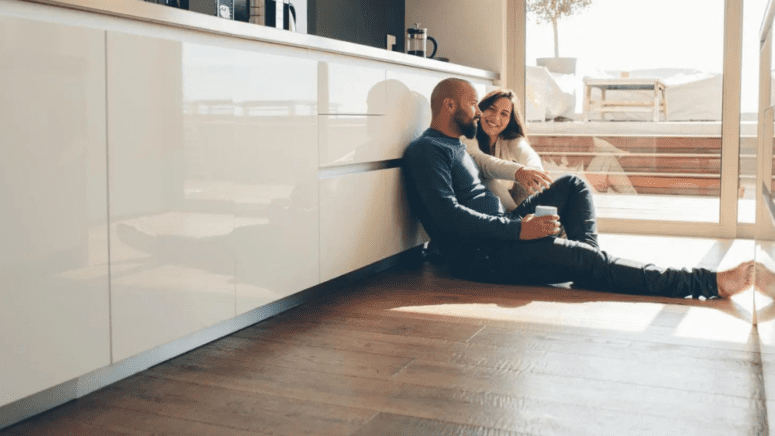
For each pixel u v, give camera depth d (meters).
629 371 1.89
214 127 1.94
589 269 2.74
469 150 3.31
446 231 2.90
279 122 2.21
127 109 1.66
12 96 1.39
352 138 2.64
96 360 1.63
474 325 2.33
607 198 4.17
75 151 1.53
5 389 1.42
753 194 3.92
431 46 4.24
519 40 4.22
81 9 1.55
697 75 3.93
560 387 1.79
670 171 4.04
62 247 1.52
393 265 3.30
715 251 3.58
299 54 2.34
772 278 1.58
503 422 1.58
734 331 2.24
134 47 1.67
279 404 1.69
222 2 2.42
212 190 1.95
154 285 1.77
